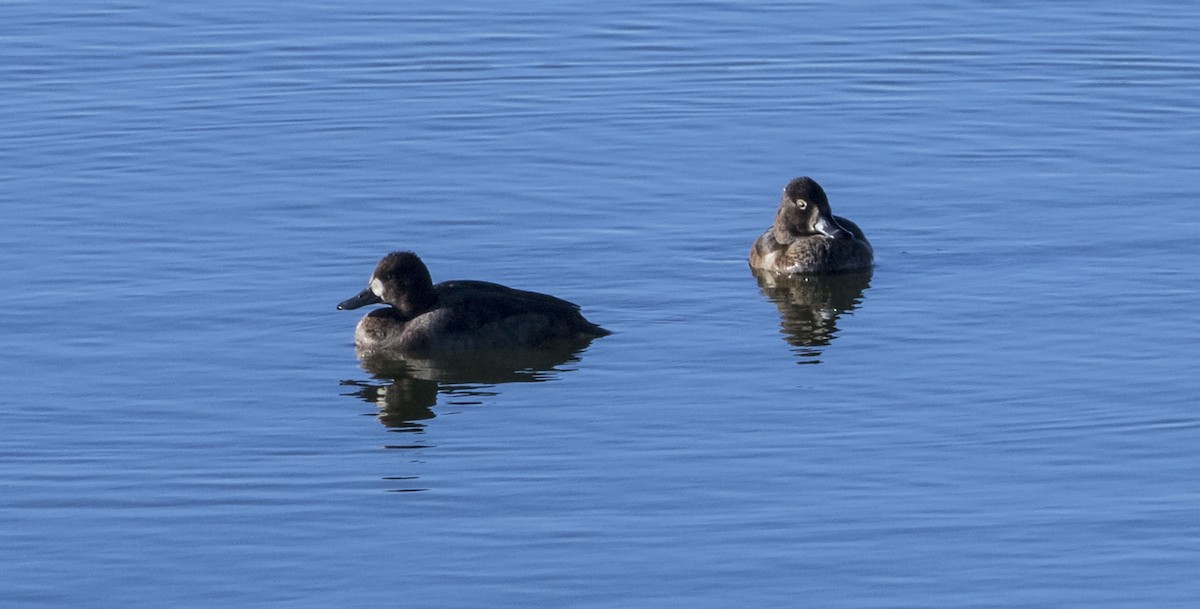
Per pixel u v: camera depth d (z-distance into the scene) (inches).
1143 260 853.2
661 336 781.3
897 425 677.3
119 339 768.9
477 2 1309.1
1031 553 571.5
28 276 837.2
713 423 683.4
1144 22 1264.8
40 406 700.0
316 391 721.6
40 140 1037.2
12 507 612.7
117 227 903.7
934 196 957.8
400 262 775.7
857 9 1296.8
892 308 808.3
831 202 953.5
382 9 1291.8
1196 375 715.4
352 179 981.2
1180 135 1048.8
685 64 1182.3
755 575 561.0
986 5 1304.1
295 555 578.9
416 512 610.2
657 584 556.4
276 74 1158.3
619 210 939.3
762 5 1304.1
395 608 542.0
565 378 734.5
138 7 1284.4
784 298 826.2
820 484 625.9
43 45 1203.9
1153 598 543.2
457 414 697.6
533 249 883.4
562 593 551.2
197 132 1056.2
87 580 561.6
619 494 622.5
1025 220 917.2
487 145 1040.8
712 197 960.9
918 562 567.2
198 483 634.2
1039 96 1125.1
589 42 1224.8
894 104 1112.8
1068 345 754.2
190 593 553.3
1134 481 622.5
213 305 808.3
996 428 671.1
